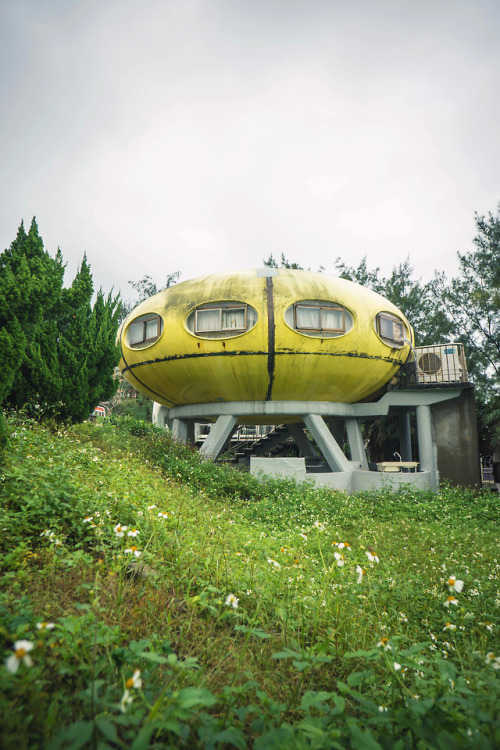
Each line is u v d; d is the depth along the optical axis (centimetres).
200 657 329
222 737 197
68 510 532
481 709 240
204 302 1436
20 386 995
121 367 1762
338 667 348
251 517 990
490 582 580
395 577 571
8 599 330
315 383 1484
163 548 505
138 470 957
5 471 569
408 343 1638
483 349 2380
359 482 1570
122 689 246
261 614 404
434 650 392
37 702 221
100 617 338
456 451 1636
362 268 2759
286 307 1396
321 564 605
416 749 214
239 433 2750
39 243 920
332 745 192
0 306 634
